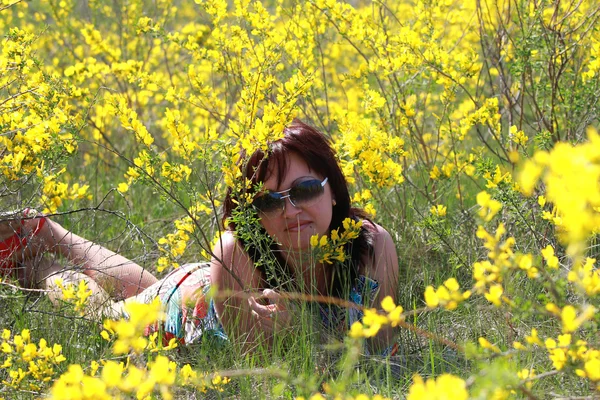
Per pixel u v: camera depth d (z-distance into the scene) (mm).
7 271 4012
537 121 4660
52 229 4172
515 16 4602
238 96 5820
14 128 3752
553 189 1499
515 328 3232
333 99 7230
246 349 3342
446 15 5277
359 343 2127
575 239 1475
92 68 5441
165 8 7547
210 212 4219
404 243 4379
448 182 4418
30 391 2750
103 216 5109
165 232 5039
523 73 4445
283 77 5113
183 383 2582
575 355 2061
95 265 4094
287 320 3348
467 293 2082
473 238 4211
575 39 4664
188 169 3607
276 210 3332
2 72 3869
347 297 3400
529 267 2109
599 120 4230
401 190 5012
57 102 3865
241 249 3475
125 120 3502
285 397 2947
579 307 2115
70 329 3436
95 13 7602
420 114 5551
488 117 4223
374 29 4953
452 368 3178
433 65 4367
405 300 3703
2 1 3977
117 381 1820
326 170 3383
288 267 3531
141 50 7273
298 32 4949
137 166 3521
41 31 4191
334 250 3355
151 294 3748
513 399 2605
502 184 3510
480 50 6141
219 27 4789
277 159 3307
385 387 2996
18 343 2701
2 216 3896
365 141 3926
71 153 3789
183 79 6699
